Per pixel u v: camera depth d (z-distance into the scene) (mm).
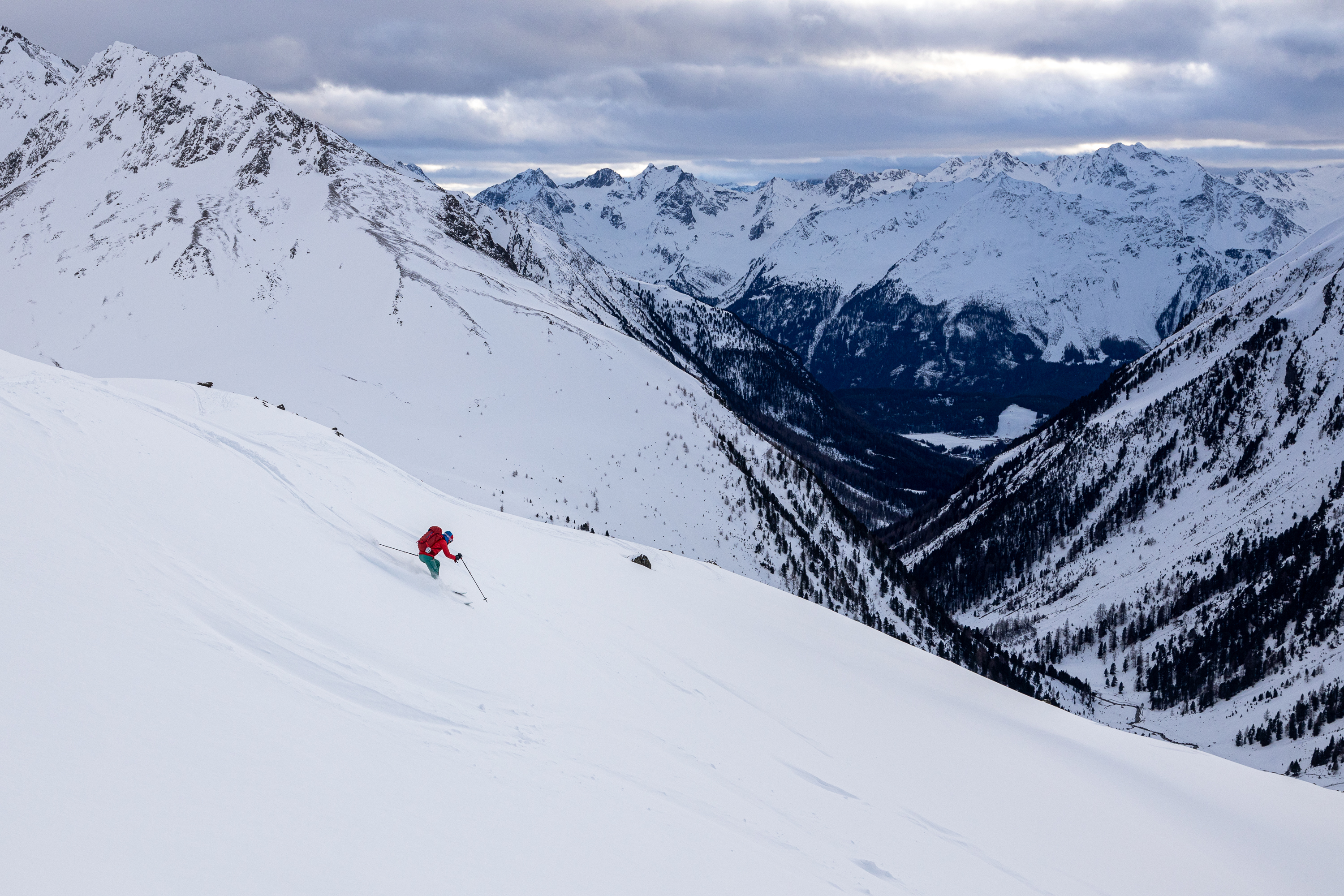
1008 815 21750
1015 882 17484
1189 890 20875
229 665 10766
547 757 13406
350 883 7488
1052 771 26859
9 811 6312
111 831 6645
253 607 13180
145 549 12953
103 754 7594
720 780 16359
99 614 10211
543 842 10266
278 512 18531
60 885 5789
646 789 13992
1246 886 22312
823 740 22172
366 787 9461
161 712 8781
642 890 10211
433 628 16969
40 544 11320
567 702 16891
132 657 9602
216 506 16766
